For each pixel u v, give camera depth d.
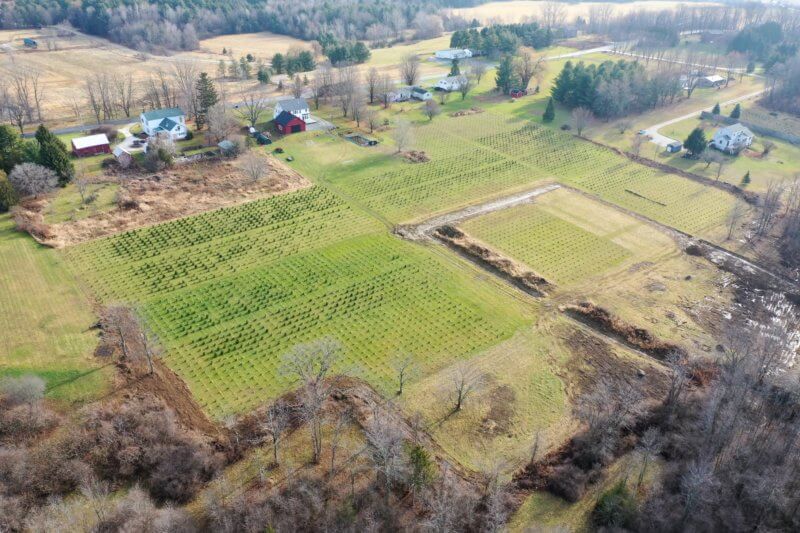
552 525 52.66
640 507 53.94
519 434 62.16
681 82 181.38
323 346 72.44
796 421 61.66
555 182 122.69
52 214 99.56
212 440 59.19
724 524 51.72
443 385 68.12
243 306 80.00
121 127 142.00
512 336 76.62
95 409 61.44
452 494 53.91
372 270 89.25
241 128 143.12
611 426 61.72
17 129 136.75
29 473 53.78
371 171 123.31
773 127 159.38
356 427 61.78
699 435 60.91
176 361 69.75
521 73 185.38
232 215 102.88
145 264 87.81
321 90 165.75
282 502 52.34
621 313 81.81
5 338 71.06
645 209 112.00
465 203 111.69
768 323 81.12
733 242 101.56
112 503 52.22
